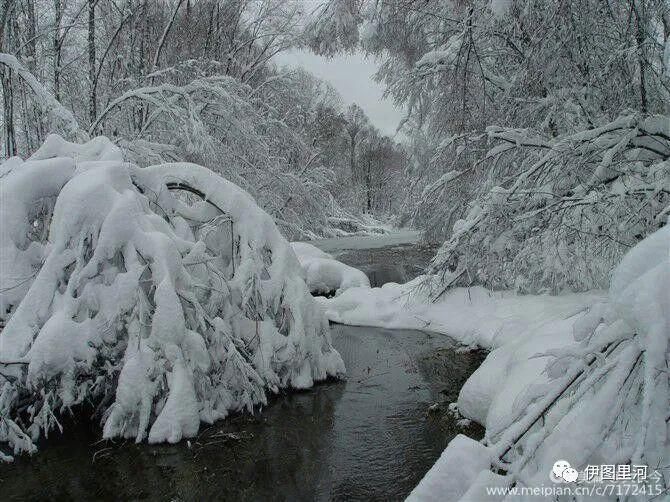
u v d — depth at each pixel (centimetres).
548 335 536
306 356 741
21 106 1608
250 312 712
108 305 577
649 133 696
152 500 462
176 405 564
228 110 1439
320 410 655
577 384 280
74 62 1681
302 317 734
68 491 477
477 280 1152
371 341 995
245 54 2400
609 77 797
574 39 772
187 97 1286
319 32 963
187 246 677
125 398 557
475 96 994
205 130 1255
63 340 544
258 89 2009
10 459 525
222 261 753
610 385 240
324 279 1459
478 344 905
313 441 569
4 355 539
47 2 1588
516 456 308
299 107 2292
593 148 731
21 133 1722
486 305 1041
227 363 643
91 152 717
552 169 784
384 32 1063
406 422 611
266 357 690
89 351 561
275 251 750
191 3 2170
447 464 274
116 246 593
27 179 620
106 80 1786
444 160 1106
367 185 5825
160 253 595
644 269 245
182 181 745
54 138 724
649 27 728
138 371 563
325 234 3456
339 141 4694
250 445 560
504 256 941
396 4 952
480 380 587
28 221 630
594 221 764
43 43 1603
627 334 248
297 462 524
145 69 1853
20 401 593
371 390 726
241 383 654
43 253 614
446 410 635
